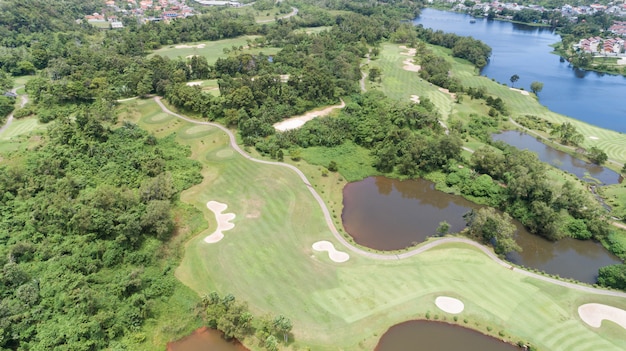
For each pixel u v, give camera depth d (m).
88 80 136.25
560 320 59.34
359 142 118.00
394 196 97.25
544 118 141.12
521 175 90.62
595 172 108.12
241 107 123.50
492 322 59.00
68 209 72.25
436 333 58.00
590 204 84.00
